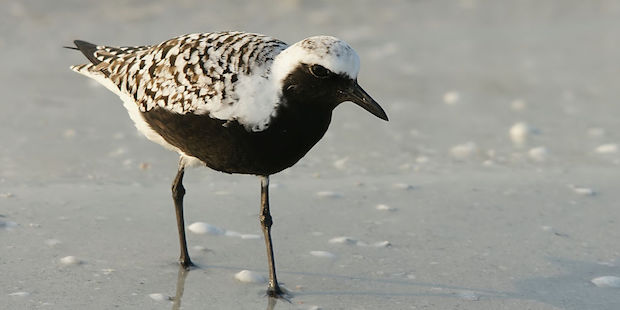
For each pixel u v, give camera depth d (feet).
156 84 28.58
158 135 30.04
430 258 32.63
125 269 30.63
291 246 33.40
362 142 47.62
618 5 79.71
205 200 38.09
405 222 36.22
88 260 31.17
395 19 73.67
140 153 44.52
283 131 27.48
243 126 27.20
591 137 49.21
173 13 69.15
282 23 69.05
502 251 33.42
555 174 42.91
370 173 42.57
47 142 44.96
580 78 60.75
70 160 42.57
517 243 34.22
